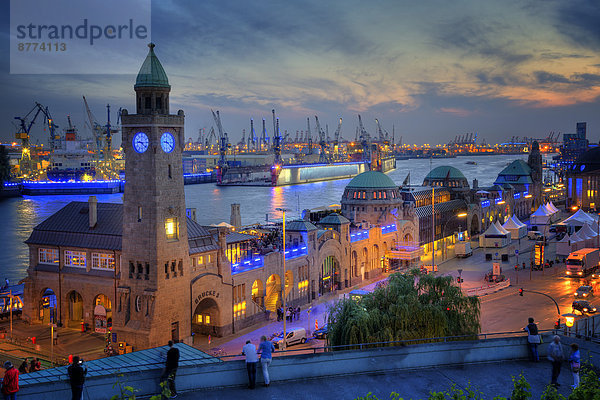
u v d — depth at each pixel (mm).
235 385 37469
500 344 42344
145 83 86438
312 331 98438
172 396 34969
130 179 88000
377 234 149500
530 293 123062
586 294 116062
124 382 35094
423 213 180250
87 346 87875
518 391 29516
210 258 96250
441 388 37625
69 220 100250
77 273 95438
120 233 93438
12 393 32625
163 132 86875
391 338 69250
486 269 151125
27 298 100312
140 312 87000
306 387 37406
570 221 192250
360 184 165000
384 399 35844
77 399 33250
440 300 74125
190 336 91312
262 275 106000
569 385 37969
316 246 122188
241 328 100812
